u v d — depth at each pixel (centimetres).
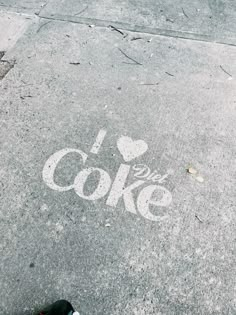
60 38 164
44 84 145
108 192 116
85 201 114
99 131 132
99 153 126
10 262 101
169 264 103
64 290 98
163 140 131
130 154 126
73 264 102
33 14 174
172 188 118
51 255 103
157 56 160
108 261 103
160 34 170
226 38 170
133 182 119
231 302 98
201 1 188
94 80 148
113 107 140
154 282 100
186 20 177
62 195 115
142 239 107
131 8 181
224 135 134
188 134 133
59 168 121
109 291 98
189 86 149
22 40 162
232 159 127
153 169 123
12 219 109
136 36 168
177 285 100
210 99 145
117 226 109
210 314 96
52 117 135
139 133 132
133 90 146
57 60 155
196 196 117
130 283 99
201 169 124
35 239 106
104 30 169
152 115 138
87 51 160
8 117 133
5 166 120
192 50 164
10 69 150
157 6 183
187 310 96
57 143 127
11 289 97
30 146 126
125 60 157
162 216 112
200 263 104
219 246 107
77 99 141
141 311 95
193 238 108
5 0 181
